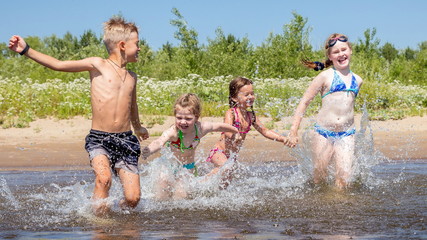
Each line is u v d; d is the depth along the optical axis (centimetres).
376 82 1673
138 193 422
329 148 546
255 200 449
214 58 2470
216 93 1471
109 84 445
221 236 314
